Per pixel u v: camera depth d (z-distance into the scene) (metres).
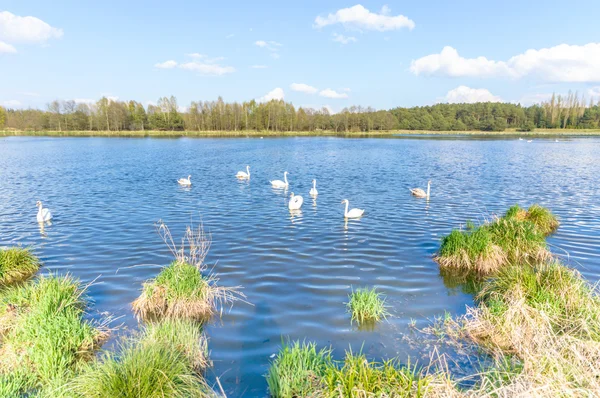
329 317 8.77
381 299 9.70
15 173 33.84
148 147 66.62
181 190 26.33
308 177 33.25
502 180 30.42
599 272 11.35
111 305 9.32
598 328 7.14
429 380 5.64
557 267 9.20
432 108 161.00
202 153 55.91
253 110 132.50
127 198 23.22
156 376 5.70
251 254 12.95
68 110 119.38
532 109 149.00
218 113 122.25
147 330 7.59
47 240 14.57
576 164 40.97
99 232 15.65
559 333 7.38
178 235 15.18
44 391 5.91
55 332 7.08
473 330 8.05
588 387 5.45
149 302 9.02
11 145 69.31
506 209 20.05
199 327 8.36
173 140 88.56
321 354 6.75
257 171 37.28
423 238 14.91
